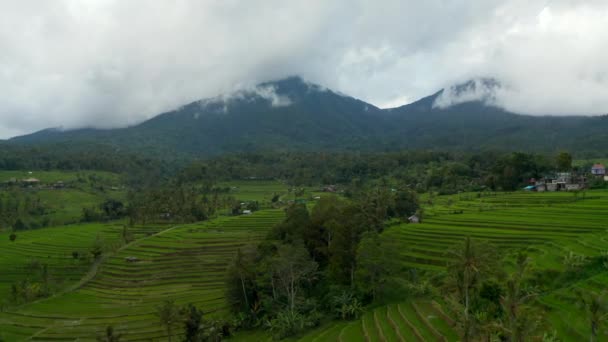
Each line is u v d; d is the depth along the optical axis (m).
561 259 56.41
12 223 168.50
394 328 51.31
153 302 83.31
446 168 192.62
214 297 82.38
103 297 89.88
